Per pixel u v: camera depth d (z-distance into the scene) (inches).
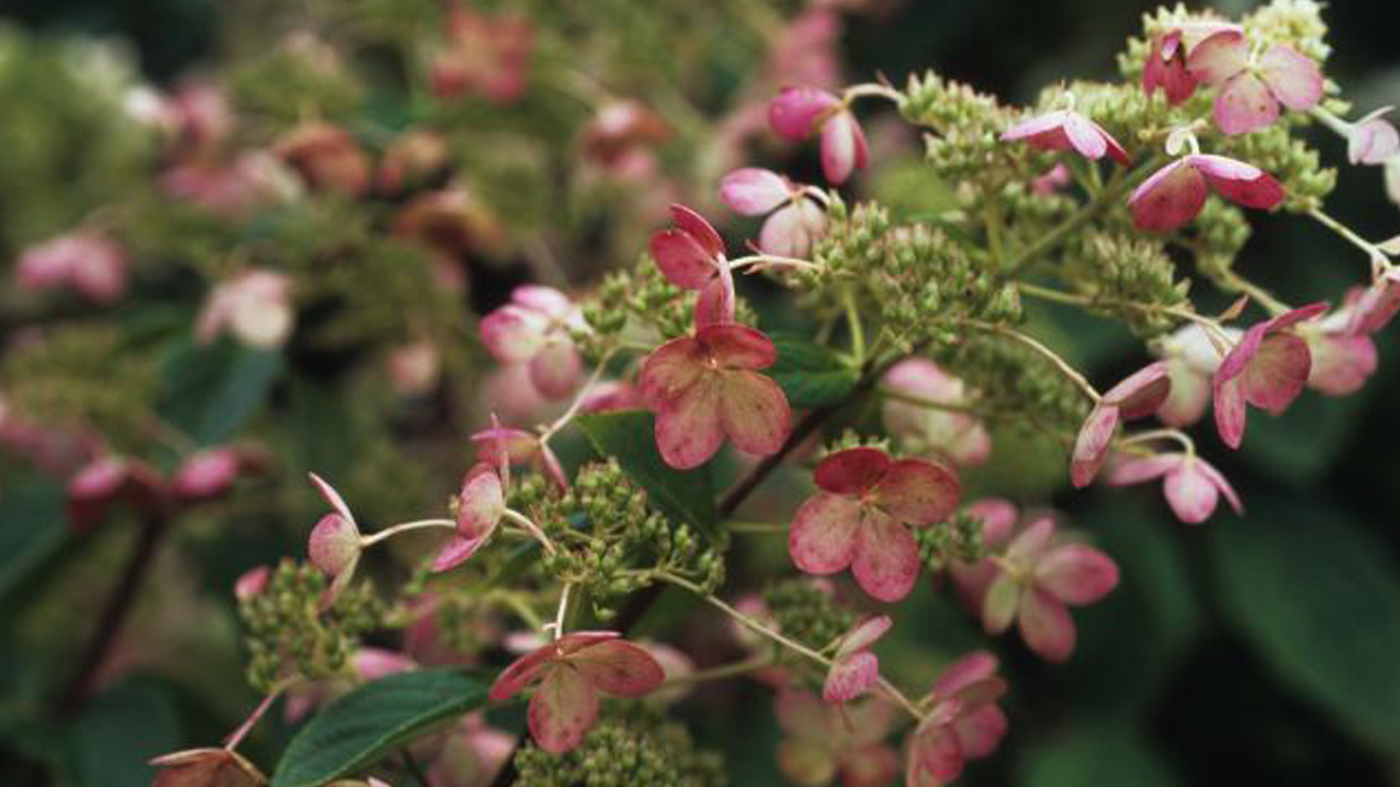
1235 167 30.7
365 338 43.6
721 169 46.1
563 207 46.1
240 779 32.2
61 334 42.6
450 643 34.6
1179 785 48.2
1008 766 49.6
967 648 47.5
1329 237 51.1
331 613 33.8
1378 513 53.0
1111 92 32.1
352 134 43.7
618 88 47.7
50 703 41.5
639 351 33.3
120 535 46.0
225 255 45.1
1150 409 31.5
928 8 54.1
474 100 45.3
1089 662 49.5
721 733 39.0
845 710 33.9
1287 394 31.5
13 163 50.4
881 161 50.3
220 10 63.6
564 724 30.9
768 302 47.1
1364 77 52.9
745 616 33.0
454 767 34.1
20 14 65.8
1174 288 32.2
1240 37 31.2
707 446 30.9
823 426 33.6
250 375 42.4
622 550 31.4
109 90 51.7
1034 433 33.4
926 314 31.6
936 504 31.0
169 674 42.0
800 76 48.2
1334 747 51.9
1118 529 50.2
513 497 31.5
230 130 47.1
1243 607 50.1
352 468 42.1
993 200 32.8
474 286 47.8
